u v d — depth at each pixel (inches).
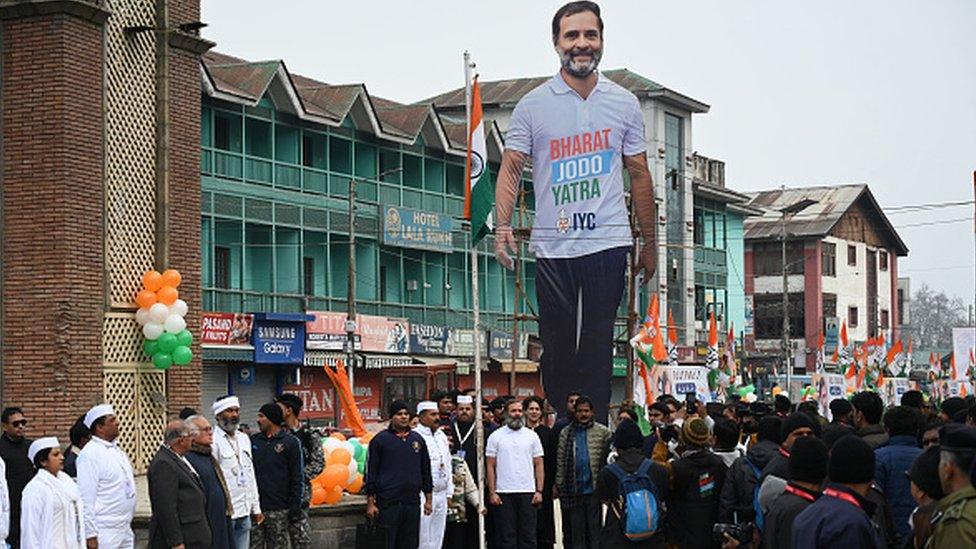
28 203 758.5
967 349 1460.4
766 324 3444.9
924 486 334.3
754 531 465.1
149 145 815.1
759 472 479.5
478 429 707.4
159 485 510.9
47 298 752.3
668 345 1510.8
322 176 1886.1
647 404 1250.0
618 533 527.8
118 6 798.5
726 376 1626.5
